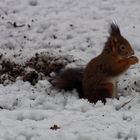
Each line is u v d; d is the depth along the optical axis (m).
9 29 15.91
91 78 11.18
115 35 11.13
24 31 15.82
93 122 9.33
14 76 12.52
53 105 10.63
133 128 9.03
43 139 8.68
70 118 9.62
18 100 10.98
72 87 11.70
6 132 8.88
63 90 11.67
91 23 16.39
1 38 15.27
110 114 9.79
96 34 15.57
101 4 17.81
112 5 17.77
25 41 15.13
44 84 11.80
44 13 17.11
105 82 11.11
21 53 13.63
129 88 11.68
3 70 12.77
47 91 11.59
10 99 11.02
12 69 12.77
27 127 9.16
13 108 10.73
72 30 15.89
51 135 8.77
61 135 8.74
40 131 8.95
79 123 9.32
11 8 17.52
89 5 17.75
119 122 9.37
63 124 9.32
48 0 18.12
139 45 14.80
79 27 16.09
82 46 14.80
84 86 11.30
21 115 9.94
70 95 11.38
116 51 10.99
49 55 13.30
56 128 9.14
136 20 16.67
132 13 17.19
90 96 11.22
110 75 11.08
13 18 16.75
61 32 15.74
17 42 15.05
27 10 17.34
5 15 17.00
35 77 12.30
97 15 17.02
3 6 17.58
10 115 9.86
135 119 9.53
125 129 9.03
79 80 11.72
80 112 9.97
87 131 8.91
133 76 12.26
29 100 10.95
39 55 13.27
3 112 9.98
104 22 16.47
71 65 12.80
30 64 12.98
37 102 10.89
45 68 12.80
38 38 15.35
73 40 15.19
